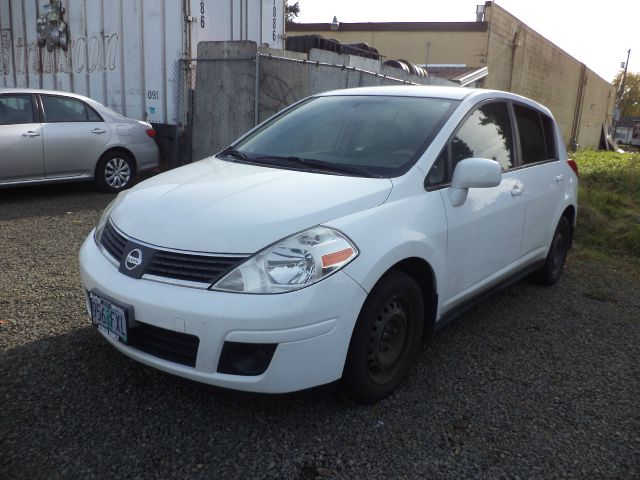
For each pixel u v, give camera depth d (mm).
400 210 3023
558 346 3959
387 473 2520
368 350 2873
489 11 22266
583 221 8078
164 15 9016
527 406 3127
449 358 3672
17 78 11562
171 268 2660
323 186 3020
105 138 8180
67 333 3682
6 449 2553
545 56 30016
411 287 3062
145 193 3199
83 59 10281
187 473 2461
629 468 2633
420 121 3623
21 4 10992
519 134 4395
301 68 9477
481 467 2592
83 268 3037
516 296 5008
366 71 10852
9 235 5934
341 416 2928
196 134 9219
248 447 2650
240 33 9844
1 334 3621
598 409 3137
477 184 3295
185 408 2934
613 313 4719
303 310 2520
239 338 2498
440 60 23453
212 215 2760
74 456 2533
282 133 3996
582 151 30906
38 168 7586
